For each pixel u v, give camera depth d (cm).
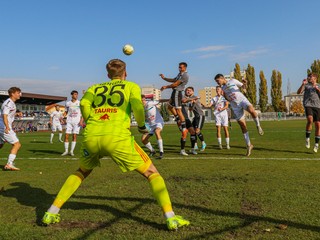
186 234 324
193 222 358
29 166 820
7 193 517
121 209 417
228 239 307
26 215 402
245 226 339
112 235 328
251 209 396
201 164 755
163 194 350
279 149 1033
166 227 347
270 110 9925
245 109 900
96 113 367
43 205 446
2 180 629
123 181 586
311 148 1041
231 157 870
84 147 367
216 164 748
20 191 530
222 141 1445
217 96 1138
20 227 357
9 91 797
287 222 346
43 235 333
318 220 349
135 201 452
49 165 834
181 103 995
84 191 512
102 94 372
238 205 414
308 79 965
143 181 584
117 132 351
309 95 966
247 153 895
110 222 368
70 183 374
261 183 531
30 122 4678
